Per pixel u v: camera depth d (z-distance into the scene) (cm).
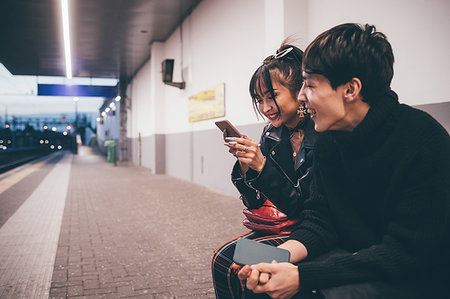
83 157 2791
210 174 775
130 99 1919
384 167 87
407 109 87
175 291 250
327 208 105
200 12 815
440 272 83
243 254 96
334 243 104
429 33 294
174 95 1052
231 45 654
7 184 911
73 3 830
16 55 1344
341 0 398
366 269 83
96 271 291
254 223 129
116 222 471
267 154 134
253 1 571
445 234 79
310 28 455
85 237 398
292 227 124
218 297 119
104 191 765
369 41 84
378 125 85
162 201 625
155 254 335
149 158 1436
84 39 1133
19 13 894
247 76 597
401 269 80
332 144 101
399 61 324
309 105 93
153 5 845
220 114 704
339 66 83
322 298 87
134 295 244
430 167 79
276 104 123
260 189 121
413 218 80
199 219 479
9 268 299
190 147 907
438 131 81
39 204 614
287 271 86
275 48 472
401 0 319
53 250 350
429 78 296
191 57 885
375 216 95
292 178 124
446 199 77
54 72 1708
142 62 1493
